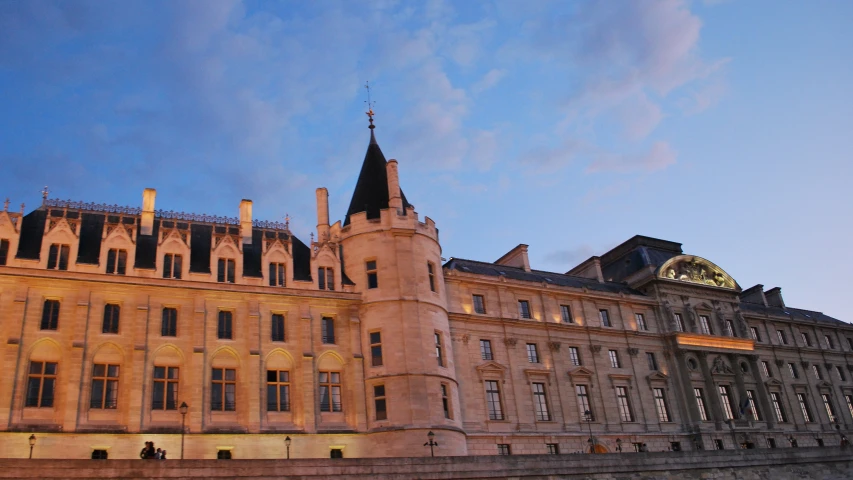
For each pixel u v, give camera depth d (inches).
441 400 2052.2
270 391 1895.9
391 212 2225.6
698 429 2778.1
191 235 2068.2
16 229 1763.0
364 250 2188.7
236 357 1883.6
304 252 2213.3
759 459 2071.9
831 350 3683.6
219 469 1254.3
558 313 2706.7
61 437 1617.9
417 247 2223.2
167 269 1900.8
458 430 2071.9
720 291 3250.5
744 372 3144.7
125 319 1791.3
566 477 1636.3
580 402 2576.3
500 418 2361.0
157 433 1708.9
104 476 1168.8
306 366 1943.9
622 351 2805.1
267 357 1915.6
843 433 3408.0
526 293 2650.1
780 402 3272.6
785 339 3553.2
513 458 1578.5
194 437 1744.6
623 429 2623.0
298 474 1318.9
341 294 2087.8
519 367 2486.5
